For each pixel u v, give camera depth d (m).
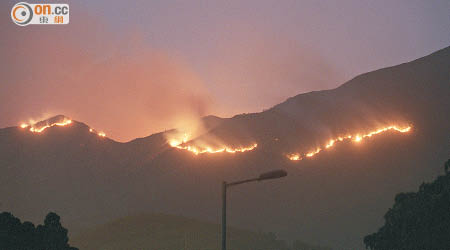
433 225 60.16
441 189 63.44
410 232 62.09
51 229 55.25
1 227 51.09
